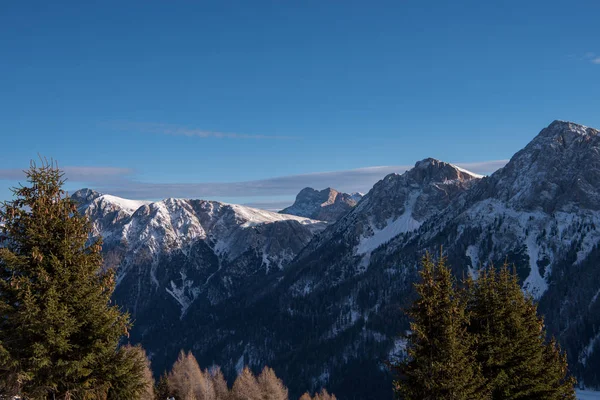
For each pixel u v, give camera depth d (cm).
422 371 3003
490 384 3247
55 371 2341
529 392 3412
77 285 2470
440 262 3188
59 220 2530
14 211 2442
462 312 3138
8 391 2350
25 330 2289
